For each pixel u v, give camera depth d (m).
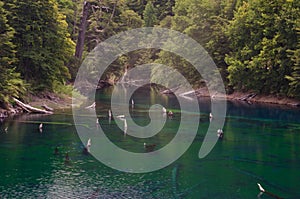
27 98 42.72
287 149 27.89
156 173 22.42
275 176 22.12
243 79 60.53
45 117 38.16
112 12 80.56
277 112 46.19
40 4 44.06
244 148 28.17
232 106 52.12
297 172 22.81
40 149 26.48
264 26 57.09
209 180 21.39
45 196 18.59
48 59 45.66
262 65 55.44
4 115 37.78
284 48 52.53
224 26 66.31
